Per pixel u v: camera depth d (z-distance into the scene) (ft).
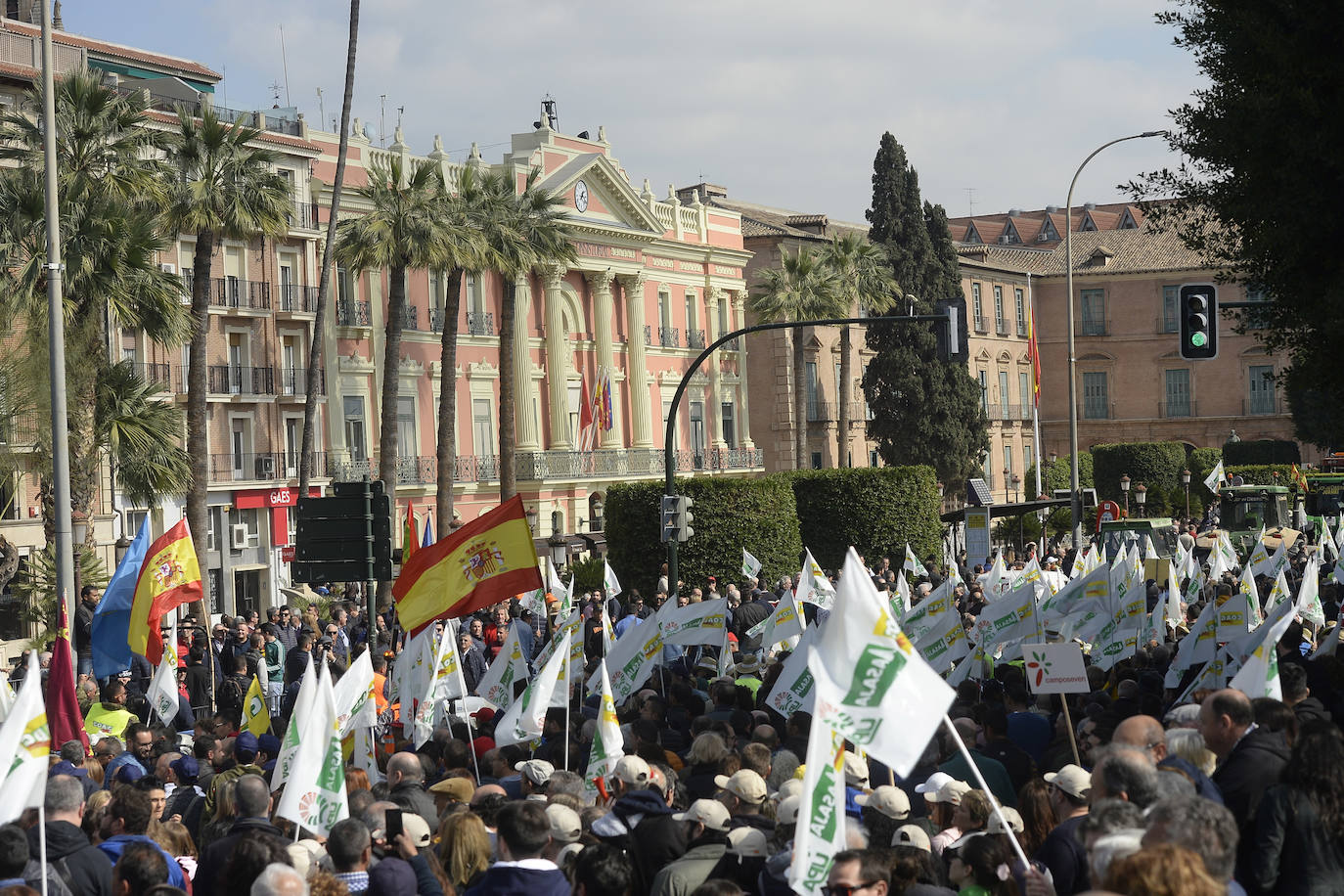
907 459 377.91
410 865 38.11
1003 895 36.35
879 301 351.87
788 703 67.67
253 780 43.16
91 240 149.38
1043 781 44.57
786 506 211.20
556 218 265.95
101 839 45.80
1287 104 75.56
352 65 219.41
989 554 218.79
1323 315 77.71
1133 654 92.48
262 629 117.39
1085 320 495.00
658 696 69.87
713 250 357.00
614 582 138.00
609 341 321.32
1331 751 35.12
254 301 248.52
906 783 54.85
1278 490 258.57
